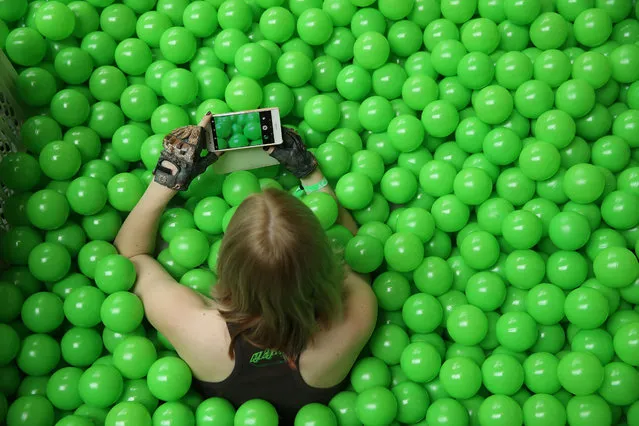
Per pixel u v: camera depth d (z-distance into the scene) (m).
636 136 2.08
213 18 2.30
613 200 1.96
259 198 1.45
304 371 1.67
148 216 1.98
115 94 2.22
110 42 2.27
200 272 1.97
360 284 1.85
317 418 1.69
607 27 2.18
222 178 2.15
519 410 1.72
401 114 2.24
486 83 2.17
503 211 2.00
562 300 1.86
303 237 1.42
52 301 1.89
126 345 1.81
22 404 1.75
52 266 1.90
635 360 1.74
